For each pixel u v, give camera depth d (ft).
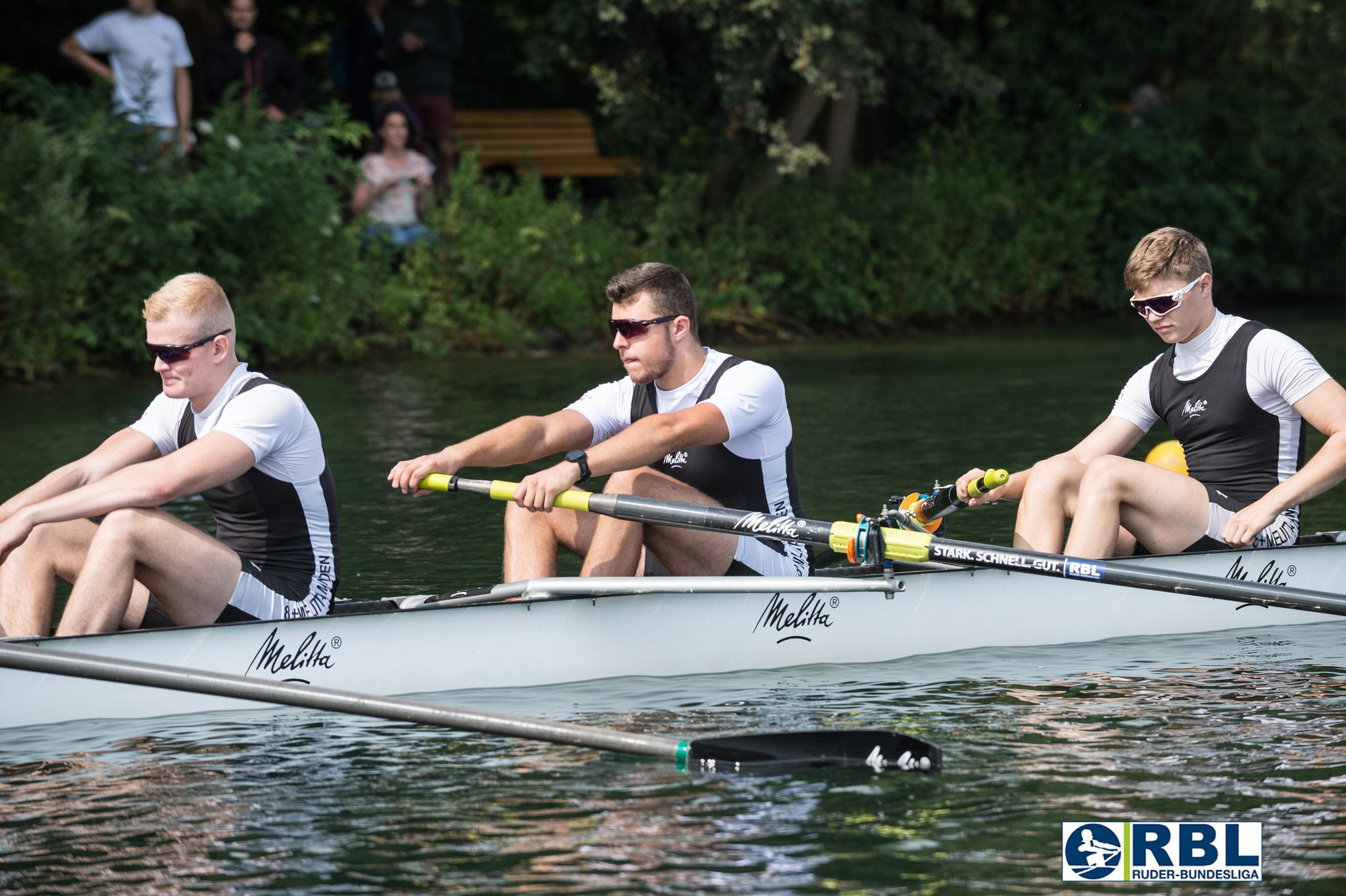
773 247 197.98
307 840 34.06
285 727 42.98
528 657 47.32
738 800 36.19
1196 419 55.16
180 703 44.14
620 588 46.29
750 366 50.39
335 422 111.34
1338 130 250.16
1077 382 135.54
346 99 209.97
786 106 204.54
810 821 34.78
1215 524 53.72
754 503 51.47
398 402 123.65
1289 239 244.63
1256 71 246.27
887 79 210.79
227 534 47.44
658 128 194.08
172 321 45.19
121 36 144.56
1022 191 227.20
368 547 67.51
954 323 214.48
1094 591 53.01
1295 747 39.42
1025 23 241.96
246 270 151.12
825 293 200.03
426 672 46.29
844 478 83.82
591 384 136.15
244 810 35.99
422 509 77.56
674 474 51.21
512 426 51.01
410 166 167.94
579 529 50.19
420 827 34.81
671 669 48.83
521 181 190.70
